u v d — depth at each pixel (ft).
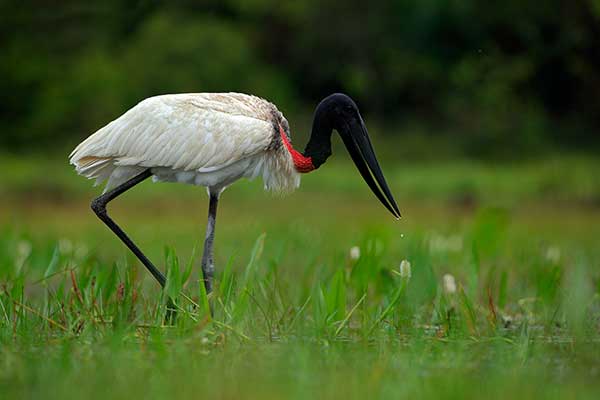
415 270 28.55
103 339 24.34
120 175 29.04
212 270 29.25
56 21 103.71
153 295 30.96
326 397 19.27
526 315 29.63
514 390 20.20
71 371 21.36
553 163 96.84
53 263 28.50
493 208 36.52
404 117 119.34
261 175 30.45
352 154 31.71
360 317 28.09
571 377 21.61
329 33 119.75
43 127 104.47
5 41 104.63
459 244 41.14
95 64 103.40
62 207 75.51
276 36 123.85
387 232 36.94
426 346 24.41
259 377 20.92
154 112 28.45
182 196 81.66
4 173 90.63
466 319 26.43
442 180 90.02
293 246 45.21
